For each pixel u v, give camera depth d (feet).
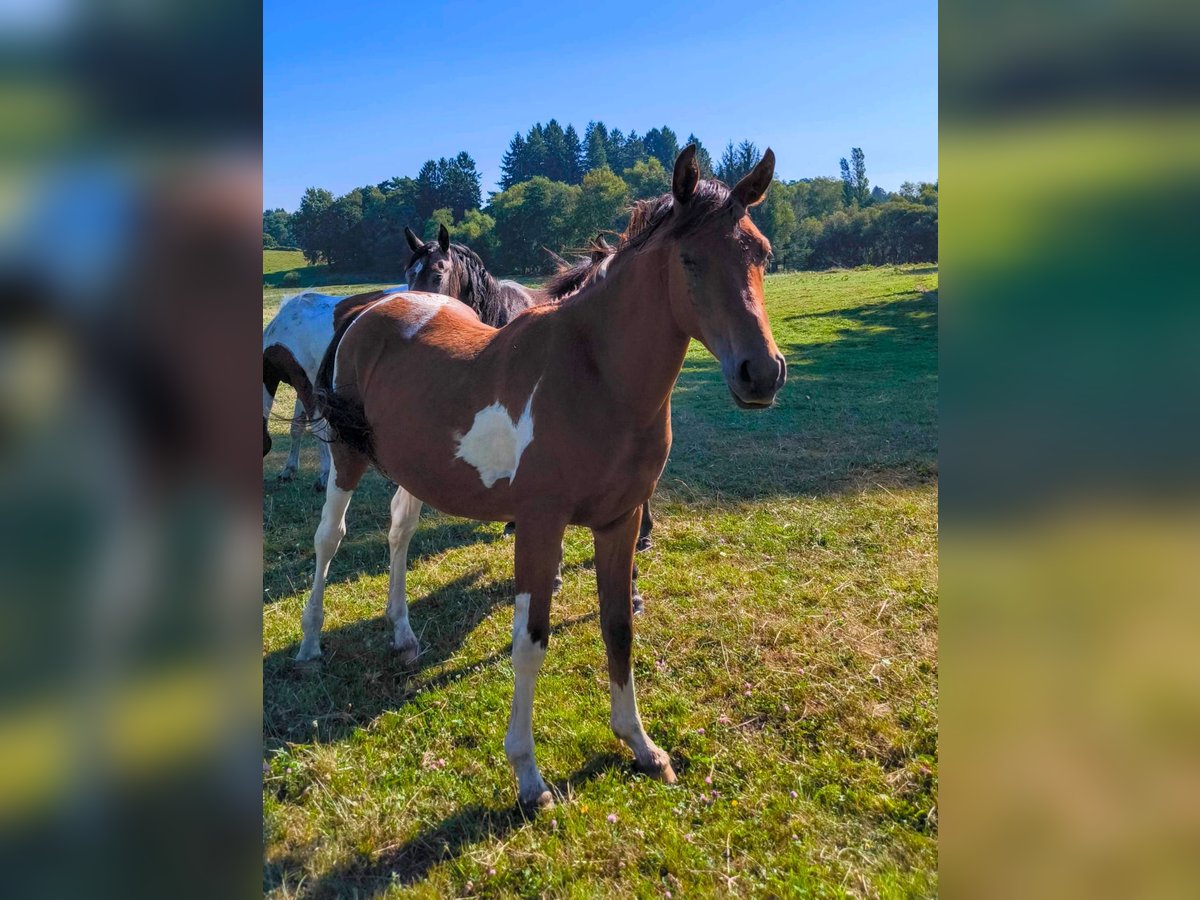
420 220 149.89
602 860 6.89
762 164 6.75
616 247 8.10
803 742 8.48
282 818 7.48
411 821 7.48
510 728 7.86
